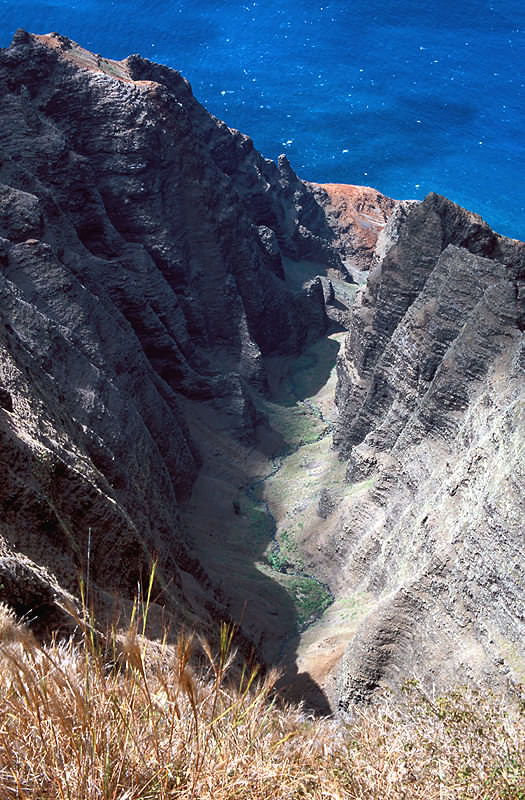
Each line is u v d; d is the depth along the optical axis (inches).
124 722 210.7
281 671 266.7
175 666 226.8
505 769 332.2
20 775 193.2
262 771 222.8
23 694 203.9
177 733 219.8
